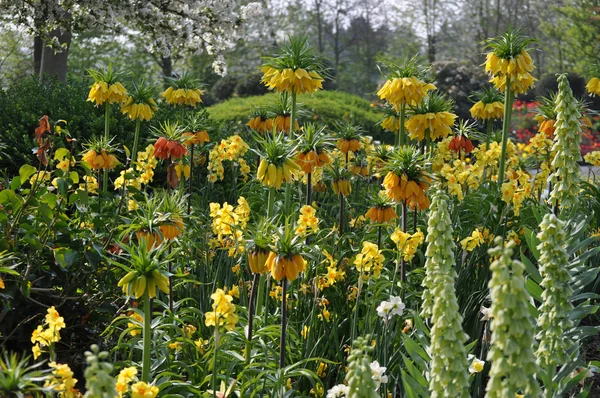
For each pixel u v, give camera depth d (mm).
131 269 3252
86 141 8477
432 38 38500
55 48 13406
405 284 4375
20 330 4188
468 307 4527
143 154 5812
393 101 6258
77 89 9438
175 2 13242
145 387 2500
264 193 7000
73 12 13086
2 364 2389
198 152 7535
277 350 4000
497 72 6309
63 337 4508
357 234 5891
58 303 4391
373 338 3900
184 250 5082
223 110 18016
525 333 1909
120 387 2551
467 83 22438
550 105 6406
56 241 4250
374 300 4148
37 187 4277
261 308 4254
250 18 14492
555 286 2588
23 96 9266
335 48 43062
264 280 4293
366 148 7367
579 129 3906
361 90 42906
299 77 5781
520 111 25234
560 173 3949
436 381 2281
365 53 44281
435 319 2211
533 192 6219
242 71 35312
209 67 33031
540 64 34281
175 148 5789
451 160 7125
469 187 6172
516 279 1859
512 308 1884
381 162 6055
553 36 29094
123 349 4230
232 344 3719
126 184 5527
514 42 6254
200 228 5496
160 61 30891
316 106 17953
